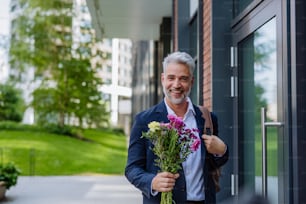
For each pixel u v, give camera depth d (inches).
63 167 293.1
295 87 70.4
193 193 60.6
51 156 295.4
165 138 57.2
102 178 281.4
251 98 99.7
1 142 289.9
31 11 284.2
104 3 230.7
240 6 111.1
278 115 79.0
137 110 285.7
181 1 179.0
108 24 263.3
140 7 233.3
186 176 60.4
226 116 111.6
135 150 62.0
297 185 70.2
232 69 111.7
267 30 87.3
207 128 63.6
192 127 62.9
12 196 218.8
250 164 100.7
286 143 73.2
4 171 222.2
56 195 221.1
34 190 235.3
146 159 61.7
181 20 177.8
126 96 291.4
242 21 104.2
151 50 272.5
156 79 266.5
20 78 291.1
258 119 94.2
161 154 57.6
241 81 107.4
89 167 299.0
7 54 288.0
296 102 70.1
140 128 62.2
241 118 107.7
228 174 107.9
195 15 162.4
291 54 72.4
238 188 103.7
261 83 91.9
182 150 57.6
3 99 290.7
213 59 112.7
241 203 99.3
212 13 113.9
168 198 58.4
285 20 74.2
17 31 286.0
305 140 69.9
